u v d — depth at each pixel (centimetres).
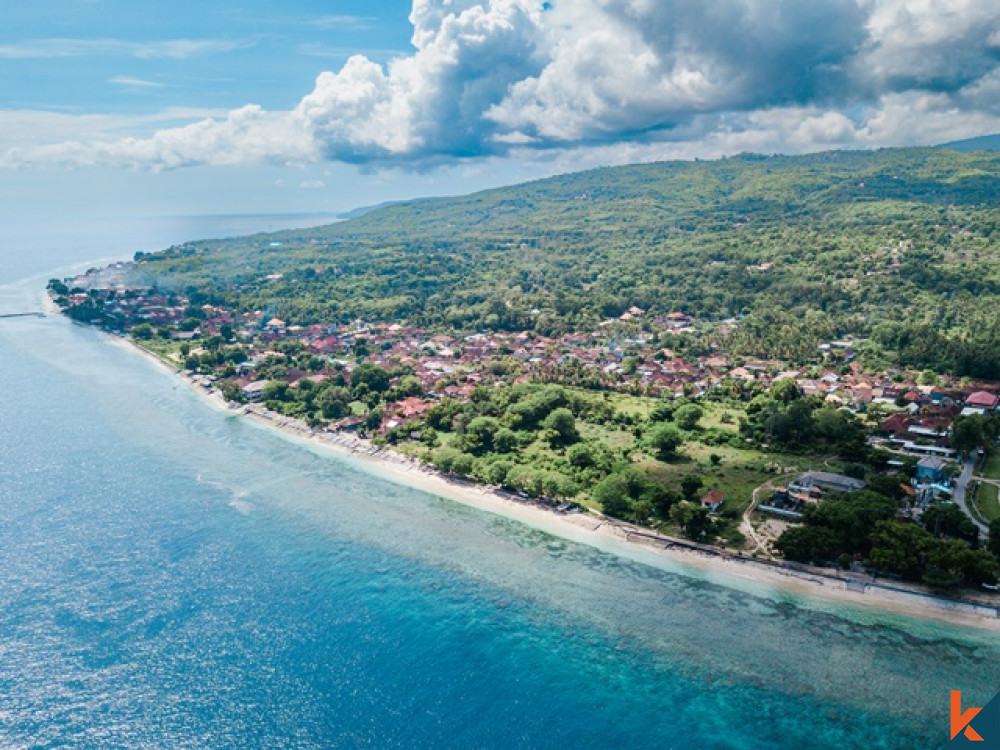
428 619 12644
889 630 11806
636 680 11019
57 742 9800
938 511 14038
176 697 10688
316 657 11625
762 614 12438
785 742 9731
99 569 14275
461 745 9800
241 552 15050
